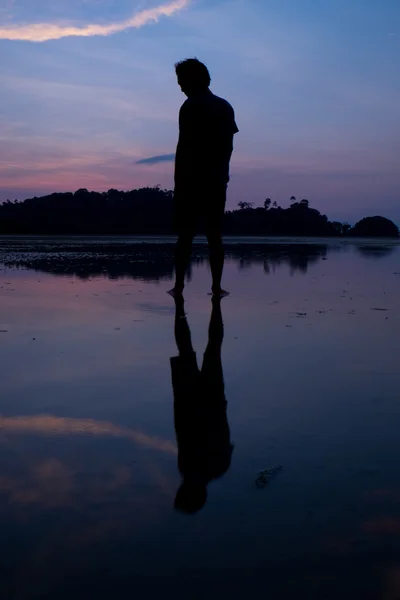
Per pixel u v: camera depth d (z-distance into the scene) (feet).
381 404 6.43
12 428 5.66
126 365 8.14
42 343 9.58
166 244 43.55
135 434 5.51
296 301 14.64
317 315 12.44
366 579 3.34
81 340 9.82
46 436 5.45
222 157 15.15
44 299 14.69
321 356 8.71
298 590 3.24
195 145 14.93
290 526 3.87
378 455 5.03
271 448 5.18
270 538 3.73
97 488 4.40
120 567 3.43
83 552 3.58
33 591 3.24
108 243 45.14
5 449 5.15
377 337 10.12
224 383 7.26
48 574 3.37
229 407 6.32
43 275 20.85
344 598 3.19
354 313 12.71
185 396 6.66
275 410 6.23
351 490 4.38
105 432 5.55
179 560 3.50
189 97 15.03
